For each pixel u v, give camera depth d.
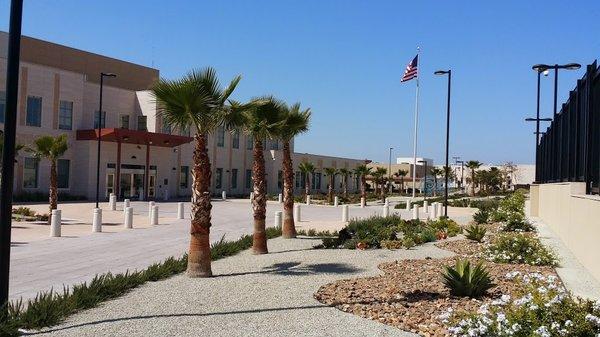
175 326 7.46
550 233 20.47
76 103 46.84
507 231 21.33
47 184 44.00
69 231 22.77
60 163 45.44
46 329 7.32
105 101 50.81
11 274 12.66
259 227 15.68
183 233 22.70
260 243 15.66
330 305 8.70
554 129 22.64
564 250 15.41
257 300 9.09
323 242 17.52
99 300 8.93
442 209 37.00
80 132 46.16
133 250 17.25
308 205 49.94
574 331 5.59
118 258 15.46
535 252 13.35
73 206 38.00
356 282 10.68
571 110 16.95
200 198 11.60
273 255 15.10
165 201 48.75
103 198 46.75
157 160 52.47
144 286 10.38
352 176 88.38
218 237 21.81
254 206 15.74
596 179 12.31
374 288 10.05
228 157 63.62
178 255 16.17
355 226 19.98
